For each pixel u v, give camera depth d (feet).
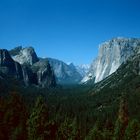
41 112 288.51
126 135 324.80
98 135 346.33
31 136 285.84
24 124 311.47
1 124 312.71
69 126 318.65
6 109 326.65
